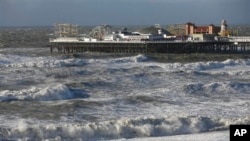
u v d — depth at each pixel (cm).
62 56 14612
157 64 12481
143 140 4778
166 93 7281
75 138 4881
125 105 6425
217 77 9488
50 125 5097
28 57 14388
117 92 7588
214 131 5153
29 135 4856
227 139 4769
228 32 19062
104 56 14962
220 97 7169
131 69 10375
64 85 7650
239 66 12381
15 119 5509
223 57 14938
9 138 4766
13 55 14538
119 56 15025
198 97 7112
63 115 5772
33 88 7569
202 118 5359
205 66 11762
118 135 4991
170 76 9225
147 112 6022
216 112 6009
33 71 9856
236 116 5728
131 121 5175
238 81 8888
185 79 9019
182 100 6844
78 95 7275
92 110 6091
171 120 5281
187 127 5222
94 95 7325
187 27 19875
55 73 9550
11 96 6781
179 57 14362
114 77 8825
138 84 8369
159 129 5131
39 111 5962
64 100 6788
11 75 9306
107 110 6109
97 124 5062
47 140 4766
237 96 7275
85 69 10288
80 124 5156
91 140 4856
